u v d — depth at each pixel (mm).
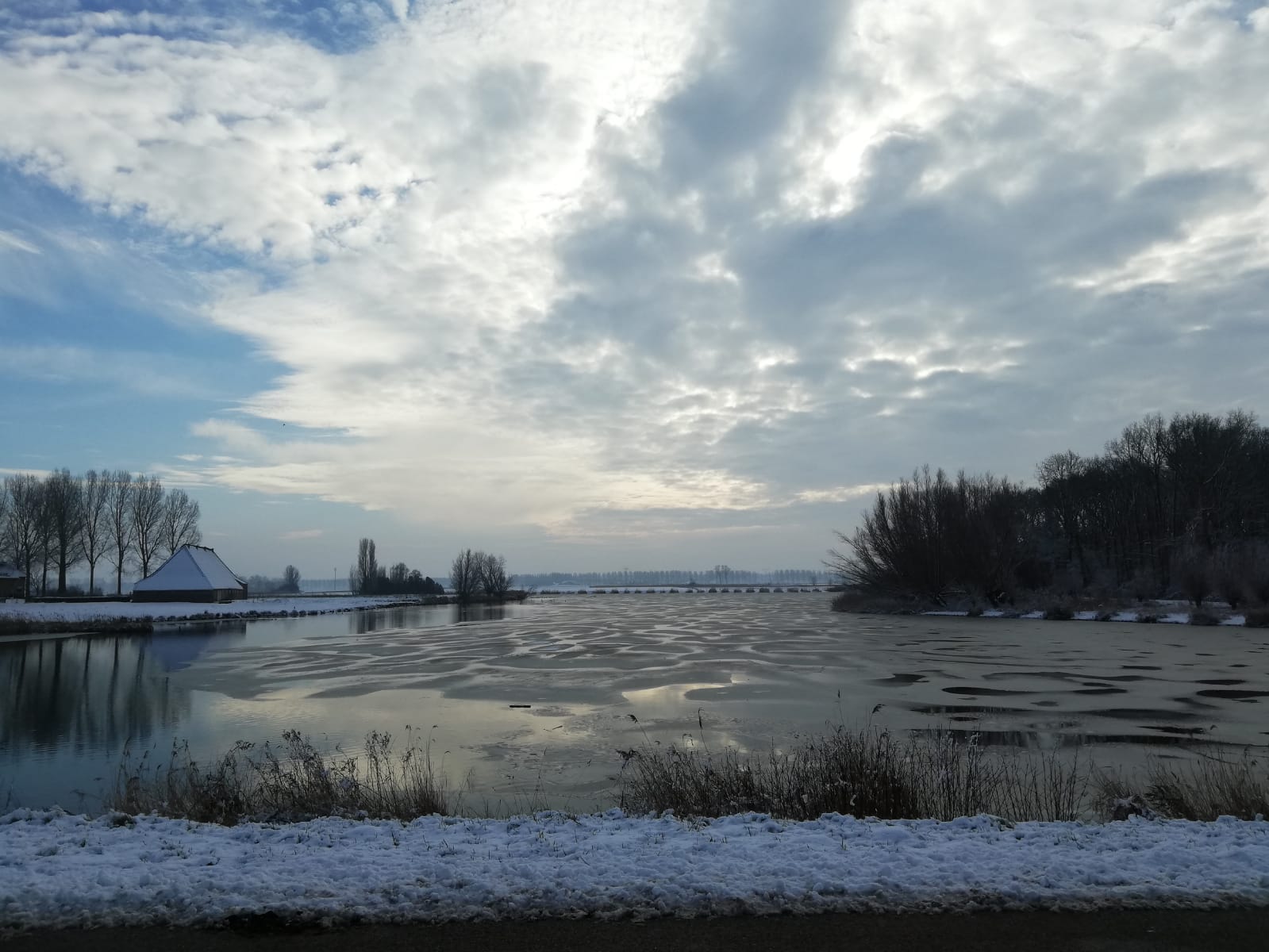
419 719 17734
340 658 31719
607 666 27531
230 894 4887
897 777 8398
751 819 6863
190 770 10484
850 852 5629
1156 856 5473
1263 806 7758
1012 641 36438
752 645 35469
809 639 38656
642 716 17719
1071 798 8727
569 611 75375
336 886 5016
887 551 63719
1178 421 71312
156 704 20406
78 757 14375
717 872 5219
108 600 75500
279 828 6727
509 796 10922
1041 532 72688
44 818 7113
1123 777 11406
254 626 52875
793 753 13227
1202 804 8109
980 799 8375
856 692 20891
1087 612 52938
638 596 140500
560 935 4418
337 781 9000
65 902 4785
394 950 4246
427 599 100000
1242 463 68000
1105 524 77375
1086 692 20703
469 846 5926
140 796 9195
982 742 14383
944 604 60844
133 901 4801
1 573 74625
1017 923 4559
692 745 14352
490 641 39219
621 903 4812
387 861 5492
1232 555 52812
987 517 60094
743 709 18359
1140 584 63562
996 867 5301
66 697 21750
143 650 36031
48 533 79375
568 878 5125
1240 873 5215
